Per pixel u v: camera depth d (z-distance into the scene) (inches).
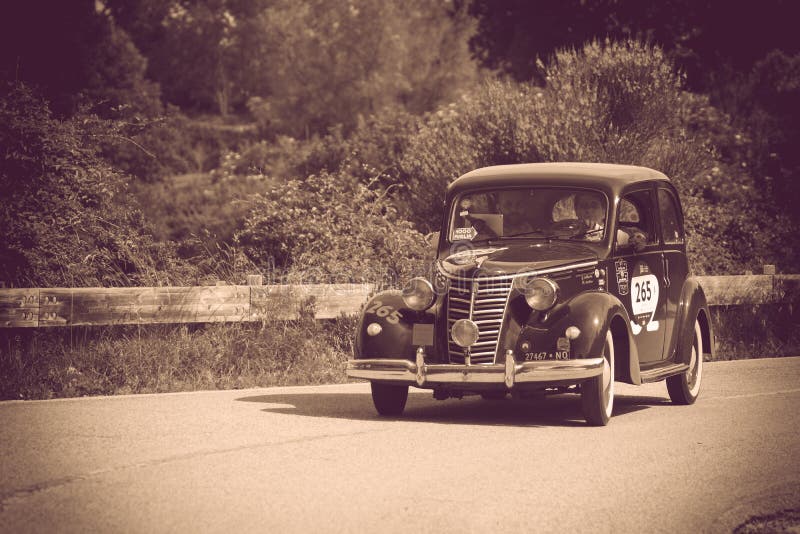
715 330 1115.9
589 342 625.0
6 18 2380.7
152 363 807.7
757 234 1526.8
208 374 815.1
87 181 1027.3
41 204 967.0
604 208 700.0
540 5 2886.3
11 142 981.8
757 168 1889.8
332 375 858.1
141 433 577.6
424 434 597.9
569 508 436.1
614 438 596.4
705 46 2691.9
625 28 2714.1
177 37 5064.0
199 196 2503.7
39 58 2410.2
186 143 3417.8
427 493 455.5
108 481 462.6
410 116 2020.2
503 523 411.8
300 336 892.6
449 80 3127.5
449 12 3248.0
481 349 633.6
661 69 1544.0
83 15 2598.4
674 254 773.3
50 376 757.9
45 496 434.9
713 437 602.9
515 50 2942.9
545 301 627.8
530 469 507.8
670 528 412.5
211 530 394.3
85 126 1134.4
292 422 628.7
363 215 1184.2
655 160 1496.1
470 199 725.3
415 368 633.0
